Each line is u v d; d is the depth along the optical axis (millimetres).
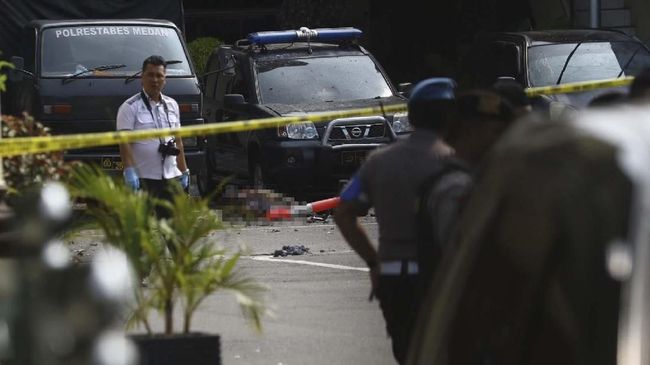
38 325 9094
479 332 7676
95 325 9062
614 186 7199
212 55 52875
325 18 67688
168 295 16406
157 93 29469
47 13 51969
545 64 46594
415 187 15188
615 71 46312
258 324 17297
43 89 45500
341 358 21797
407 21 70500
